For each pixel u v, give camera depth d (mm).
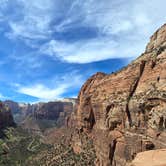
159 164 25641
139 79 74562
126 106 72438
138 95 69000
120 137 73375
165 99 56562
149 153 29750
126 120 71812
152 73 67812
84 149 110250
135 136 63750
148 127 59938
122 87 81625
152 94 61469
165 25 85312
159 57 67750
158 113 56906
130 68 81250
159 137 54844
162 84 61156
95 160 94750
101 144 88875
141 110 64312
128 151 66250
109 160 76812
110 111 84375
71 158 116438
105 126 86125
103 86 99250
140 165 26328
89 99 117062
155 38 87938
